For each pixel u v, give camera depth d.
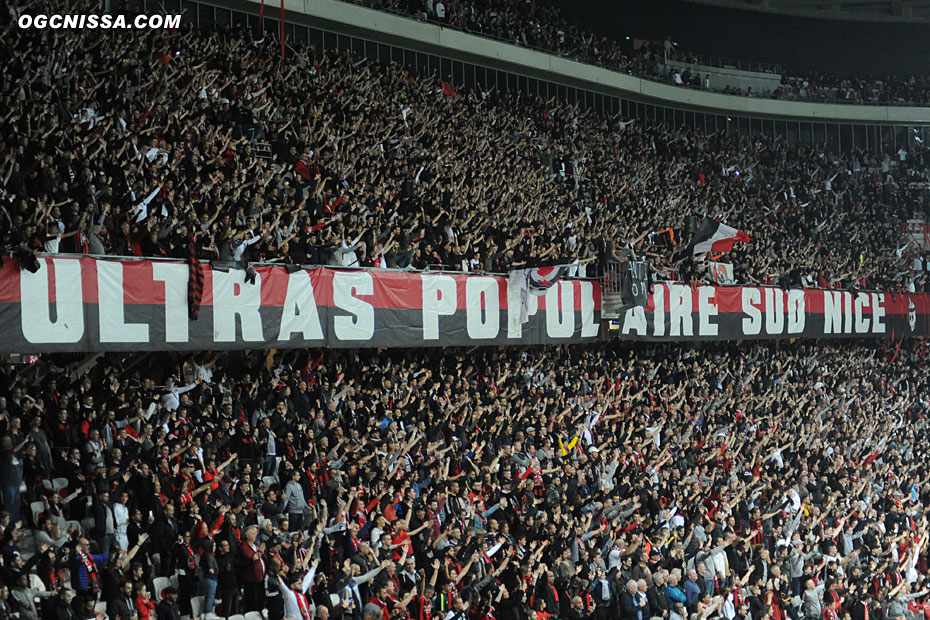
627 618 20.58
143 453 18.05
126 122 24.03
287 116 28.78
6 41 23.11
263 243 22.27
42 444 17.19
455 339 25.75
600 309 29.70
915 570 28.34
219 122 26.78
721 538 23.61
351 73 34.03
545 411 27.11
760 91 56.91
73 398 18.17
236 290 21.11
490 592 19.58
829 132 56.28
